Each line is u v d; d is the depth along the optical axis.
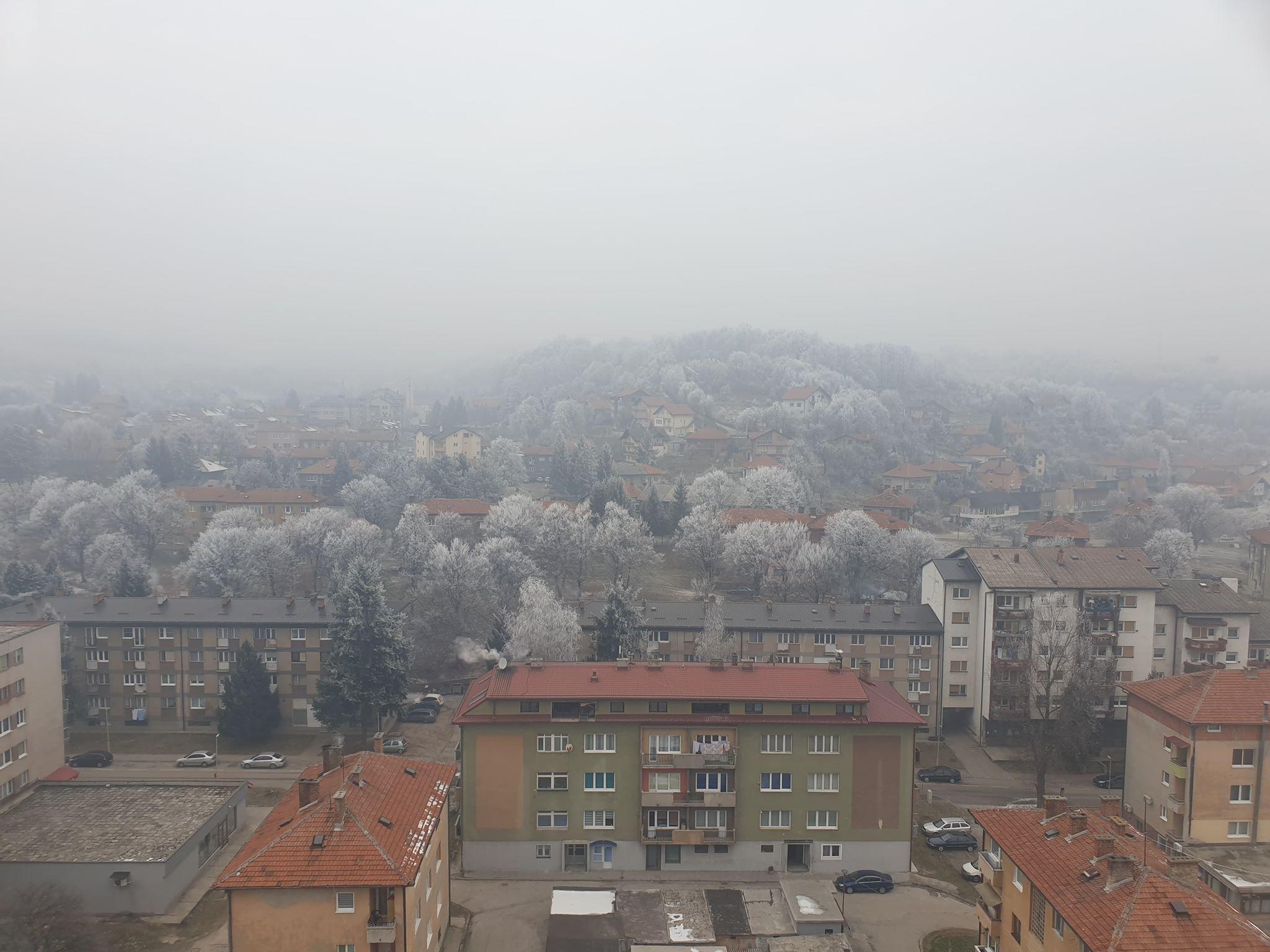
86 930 60.62
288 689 109.56
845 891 70.38
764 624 111.56
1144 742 81.25
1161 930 39.88
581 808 73.38
